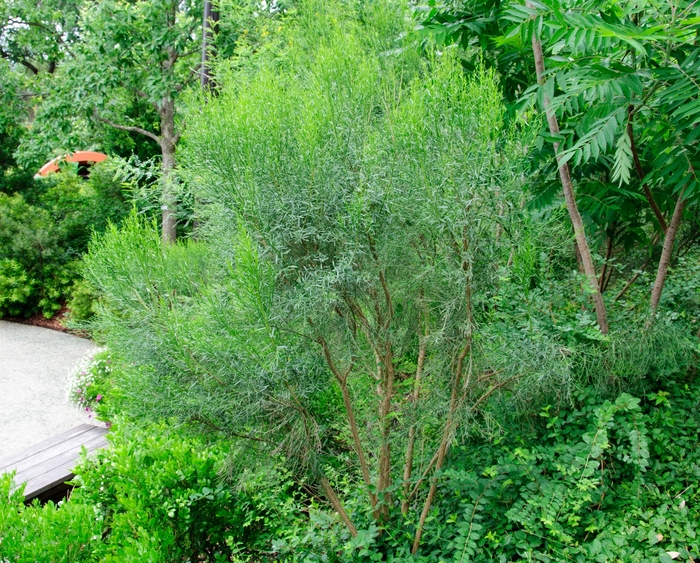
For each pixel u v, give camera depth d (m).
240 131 1.82
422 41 2.64
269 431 1.88
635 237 2.87
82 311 7.62
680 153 2.06
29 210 8.89
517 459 2.10
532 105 2.28
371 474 2.45
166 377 1.83
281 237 1.84
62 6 12.14
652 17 2.25
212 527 2.50
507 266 1.87
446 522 2.05
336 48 2.16
